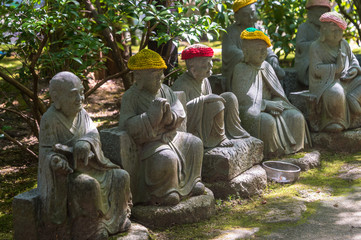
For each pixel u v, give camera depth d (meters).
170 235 4.09
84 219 3.72
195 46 4.99
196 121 4.95
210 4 5.91
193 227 4.24
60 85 3.73
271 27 8.85
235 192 4.86
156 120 4.26
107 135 4.28
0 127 6.95
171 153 4.30
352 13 9.50
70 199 3.69
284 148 5.72
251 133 5.59
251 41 5.67
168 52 6.15
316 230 4.15
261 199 4.89
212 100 4.93
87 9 6.12
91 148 3.79
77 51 5.00
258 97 5.71
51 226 3.67
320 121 6.26
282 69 6.91
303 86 7.27
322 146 6.22
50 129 3.75
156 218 4.21
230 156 4.83
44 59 5.09
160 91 4.53
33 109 5.60
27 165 5.94
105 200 3.84
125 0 5.12
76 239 3.74
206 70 5.03
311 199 4.86
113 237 3.84
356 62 6.38
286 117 5.84
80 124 3.90
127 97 4.42
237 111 5.23
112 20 5.17
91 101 8.30
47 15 4.89
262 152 5.37
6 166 5.88
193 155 4.53
